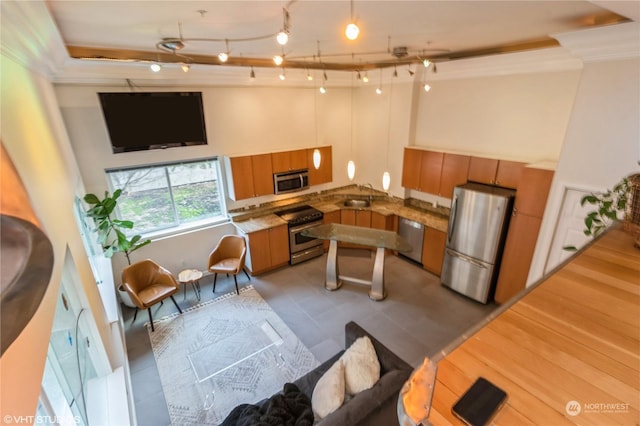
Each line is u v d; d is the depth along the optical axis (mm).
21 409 794
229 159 4977
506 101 4309
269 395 3195
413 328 4105
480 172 4535
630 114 2799
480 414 801
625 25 2518
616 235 1772
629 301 1221
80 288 2113
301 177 5797
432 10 2205
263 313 4434
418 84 5320
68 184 2590
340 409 2135
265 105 5387
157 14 2096
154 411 3057
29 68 2168
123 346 3352
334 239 4582
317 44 3381
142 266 4340
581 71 3301
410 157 5535
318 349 3771
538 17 2447
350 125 6531
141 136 4293
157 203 4844
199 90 4684
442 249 5066
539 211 3723
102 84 3971
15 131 1332
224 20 2297
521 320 1130
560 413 818
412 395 837
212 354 3703
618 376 916
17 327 477
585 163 3160
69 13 1990
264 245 5289
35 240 599
